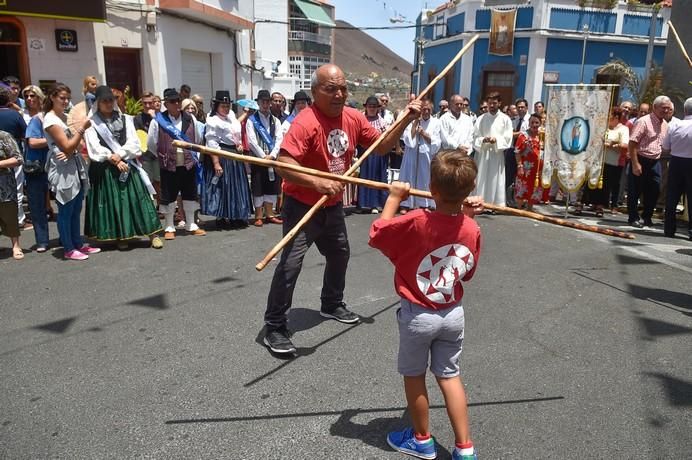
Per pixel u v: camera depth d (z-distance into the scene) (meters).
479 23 20.42
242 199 7.12
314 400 3.13
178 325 4.11
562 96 8.10
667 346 3.83
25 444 2.72
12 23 9.98
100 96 5.62
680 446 2.73
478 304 4.57
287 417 2.96
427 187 8.21
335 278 4.16
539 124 8.46
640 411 3.03
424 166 8.13
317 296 4.76
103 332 3.98
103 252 5.98
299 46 32.12
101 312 4.33
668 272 5.49
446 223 2.48
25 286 4.89
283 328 3.77
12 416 2.95
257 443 2.74
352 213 8.45
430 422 2.93
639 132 7.43
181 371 3.44
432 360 2.59
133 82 12.30
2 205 5.51
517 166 8.73
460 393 2.51
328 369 3.48
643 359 3.64
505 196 8.98
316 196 3.72
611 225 7.81
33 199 5.85
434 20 24.53
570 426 2.89
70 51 10.73
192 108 7.05
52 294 4.70
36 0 9.82
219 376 3.38
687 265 5.76
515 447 2.71
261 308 4.45
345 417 2.97
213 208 7.06
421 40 21.52
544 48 19.14
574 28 19.19
